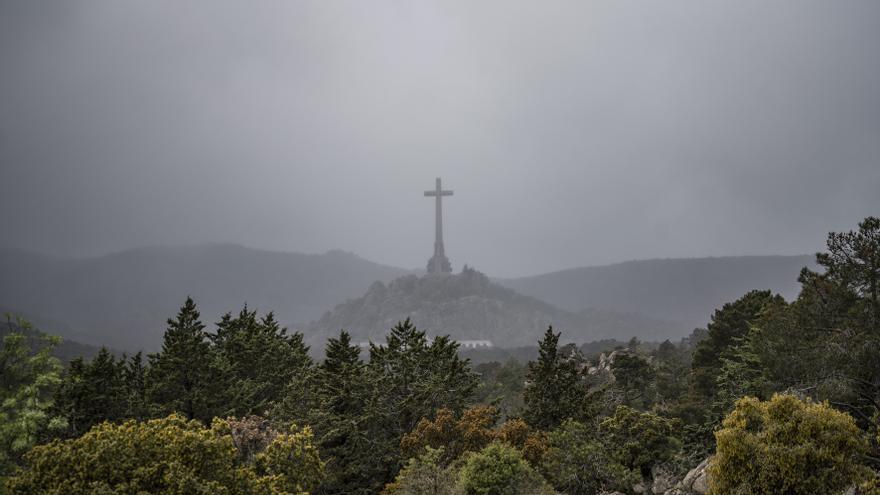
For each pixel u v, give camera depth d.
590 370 82.69
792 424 19.31
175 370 46.22
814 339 27.44
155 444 18.84
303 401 43.78
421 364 49.97
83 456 17.77
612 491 29.00
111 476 17.52
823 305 28.05
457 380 48.34
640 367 70.31
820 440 18.72
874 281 26.64
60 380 32.47
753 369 37.56
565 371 47.53
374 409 42.53
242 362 55.56
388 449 40.69
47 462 17.77
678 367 83.12
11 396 30.70
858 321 25.98
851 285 27.50
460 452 35.00
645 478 31.06
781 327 29.12
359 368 47.06
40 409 31.02
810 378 26.30
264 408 50.38
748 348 40.69
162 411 43.38
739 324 56.75
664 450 31.11
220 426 22.16
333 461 39.25
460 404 47.16
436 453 27.72
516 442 34.91
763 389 33.44
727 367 40.16
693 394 54.22
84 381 41.62
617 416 33.94
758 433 19.89
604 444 31.95
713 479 20.22
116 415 43.09
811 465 18.39
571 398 45.22
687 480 26.33
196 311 51.34
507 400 76.19
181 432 19.66
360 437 40.59
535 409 46.09
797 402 19.86
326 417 40.75
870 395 25.03
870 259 26.53
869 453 21.12
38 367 31.91
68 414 39.06
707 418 40.78
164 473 17.84
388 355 49.56
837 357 24.94
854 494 17.95
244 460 28.22
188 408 45.94
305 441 24.11
